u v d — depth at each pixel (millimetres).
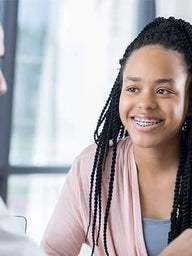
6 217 739
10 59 2762
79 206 1324
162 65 1135
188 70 1168
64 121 2984
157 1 2793
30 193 2910
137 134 1164
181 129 1223
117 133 1315
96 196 1277
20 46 2852
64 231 1348
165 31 1192
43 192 2936
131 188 1251
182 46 1170
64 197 1354
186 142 1220
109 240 1263
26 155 2934
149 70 1137
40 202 2938
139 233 1222
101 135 1319
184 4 2775
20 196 2887
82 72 2980
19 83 2877
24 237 710
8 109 2793
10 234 702
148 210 1244
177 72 1142
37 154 2959
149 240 1225
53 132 2975
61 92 2963
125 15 2996
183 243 1056
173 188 1230
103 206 1273
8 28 2746
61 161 2992
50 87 2943
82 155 1352
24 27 2848
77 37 2955
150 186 1244
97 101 3000
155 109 1132
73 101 2984
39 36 2889
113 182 1270
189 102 1192
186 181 1205
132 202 1242
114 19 2982
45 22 2891
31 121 2928
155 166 1224
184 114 1172
